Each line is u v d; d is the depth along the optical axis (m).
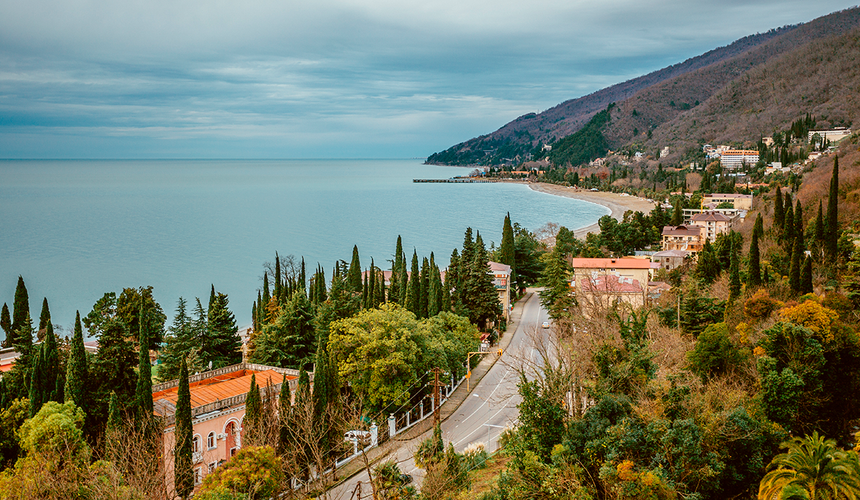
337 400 61.78
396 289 111.75
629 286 101.06
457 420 72.50
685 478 38.62
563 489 38.50
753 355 55.19
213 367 84.44
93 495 40.50
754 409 48.03
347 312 89.19
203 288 166.38
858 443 43.34
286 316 83.12
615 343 51.81
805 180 178.00
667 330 72.25
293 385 65.19
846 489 36.16
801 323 52.66
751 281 85.50
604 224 177.88
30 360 70.00
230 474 43.97
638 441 39.84
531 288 154.75
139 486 41.53
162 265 194.12
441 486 44.78
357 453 62.59
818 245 95.38
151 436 50.25
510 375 87.94
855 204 122.69
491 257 154.38
